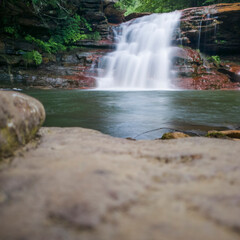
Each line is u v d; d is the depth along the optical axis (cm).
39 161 139
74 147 180
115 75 1739
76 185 101
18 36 1673
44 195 92
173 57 1773
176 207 84
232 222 75
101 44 1991
